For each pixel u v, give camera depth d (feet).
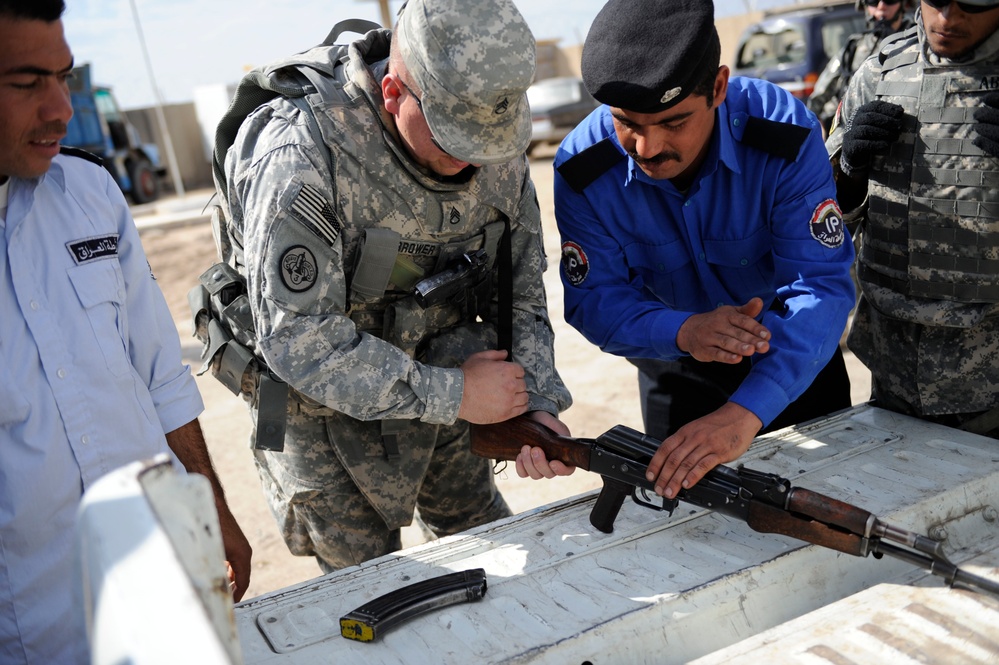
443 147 5.49
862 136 6.95
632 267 7.36
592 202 7.01
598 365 17.66
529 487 13.07
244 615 5.16
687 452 5.60
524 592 5.24
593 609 5.01
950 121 6.59
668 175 6.24
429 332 6.94
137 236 5.68
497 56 5.37
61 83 4.67
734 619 5.16
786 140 6.44
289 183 5.73
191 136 64.80
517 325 6.95
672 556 5.54
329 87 6.00
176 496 2.96
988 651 4.39
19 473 4.77
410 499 7.32
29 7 4.31
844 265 6.46
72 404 4.94
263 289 5.81
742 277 7.18
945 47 6.48
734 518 5.84
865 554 5.03
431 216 6.22
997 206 6.47
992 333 6.93
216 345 6.88
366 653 4.79
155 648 2.44
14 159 4.63
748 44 30.25
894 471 6.38
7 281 4.83
